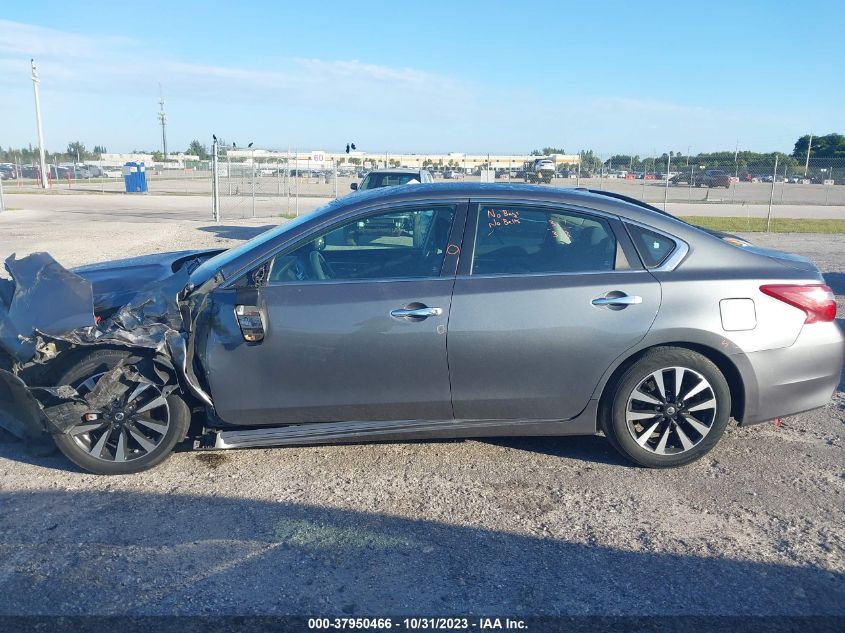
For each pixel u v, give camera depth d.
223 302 4.23
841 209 31.16
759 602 3.15
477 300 4.15
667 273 4.27
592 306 4.17
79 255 14.15
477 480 4.31
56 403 4.20
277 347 4.16
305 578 3.33
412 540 3.65
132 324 4.31
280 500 4.07
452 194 4.38
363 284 4.20
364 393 4.22
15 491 4.20
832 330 4.40
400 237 4.37
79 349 4.24
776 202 34.12
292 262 4.32
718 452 4.70
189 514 3.92
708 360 4.30
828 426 5.15
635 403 4.34
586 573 3.37
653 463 4.41
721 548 3.58
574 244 4.31
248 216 26.53
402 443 4.85
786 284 4.30
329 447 4.80
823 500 4.07
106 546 3.60
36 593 3.22
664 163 34.22
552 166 33.50
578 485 4.25
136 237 18.02
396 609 3.10
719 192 39.69
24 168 65.12
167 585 3.28
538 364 4.19
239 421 4.31
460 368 4.18
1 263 13.16
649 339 4.19
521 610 3.10
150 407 4.30
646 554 3.53
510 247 4.29
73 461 4.36
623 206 4.39
